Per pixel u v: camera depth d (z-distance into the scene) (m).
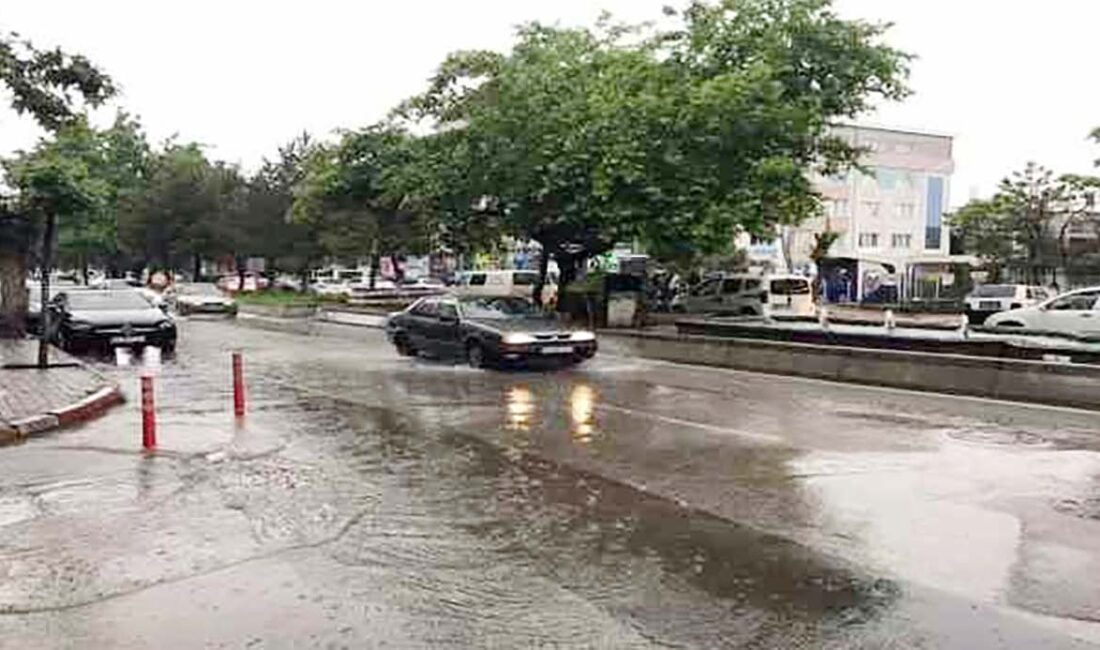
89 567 6.32
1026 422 12.56
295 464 9.62
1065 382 14.34
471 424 12.19
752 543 6.84
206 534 7.07
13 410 12.42
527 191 27.27
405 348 22.34
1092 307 24.16
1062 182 50.62
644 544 6.83
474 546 6.79
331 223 43.19
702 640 5.07
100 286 30.97
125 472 9.22
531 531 7.17
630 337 23.52
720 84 24.44
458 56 30.12
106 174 61.53
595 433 11.49
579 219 27.70
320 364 20.45
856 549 6.68
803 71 26.84
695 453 10.21
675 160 24.98
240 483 8.75
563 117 26.44
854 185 75.88
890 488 8.55
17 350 22.23
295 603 5.66
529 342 18.84
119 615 5.48
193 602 5.68
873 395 15.52
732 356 20.34
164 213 58.66
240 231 52.28
